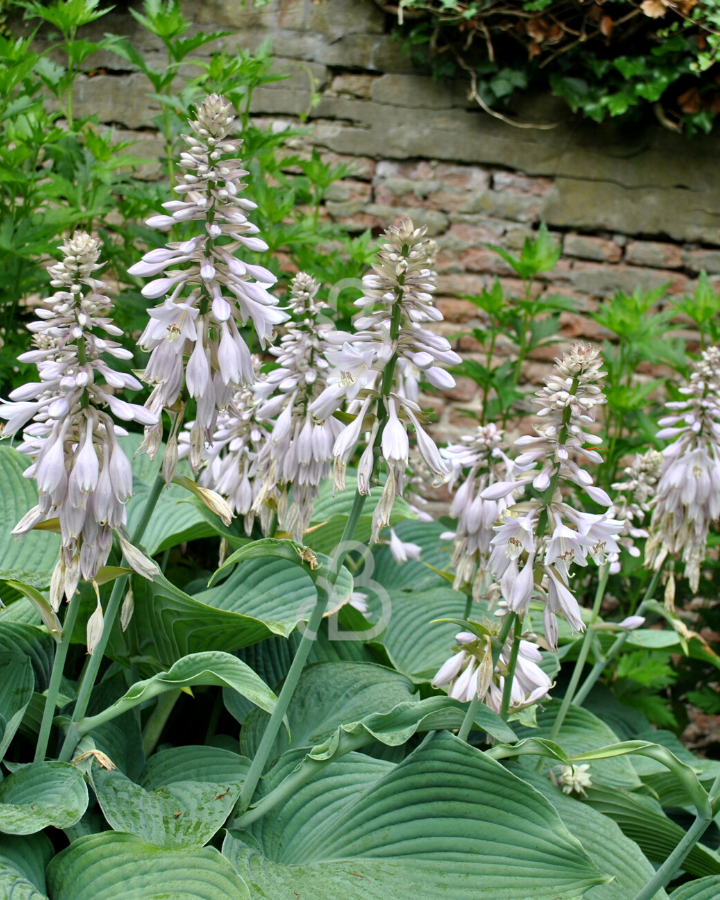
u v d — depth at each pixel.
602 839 1.05
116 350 0.88
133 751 1.06
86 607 1.09
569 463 0.89
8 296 1.38
